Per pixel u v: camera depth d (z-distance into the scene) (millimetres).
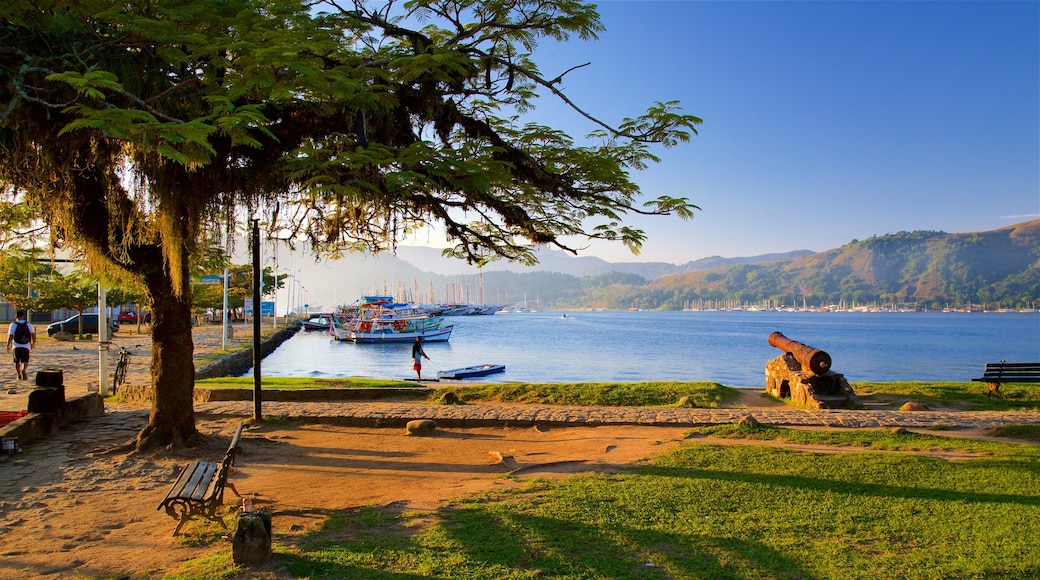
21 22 5570
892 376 42094
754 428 11250
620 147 8375
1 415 10766
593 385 16688
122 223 8539
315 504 7102
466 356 58094
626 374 43062
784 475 7984
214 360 30062
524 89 8562
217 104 5770
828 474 8023
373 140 7820
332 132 8023
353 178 6441
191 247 8836
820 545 5543
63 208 8250
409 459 9547
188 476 6266
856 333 110688
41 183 7566
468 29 7879
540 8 7520
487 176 6781
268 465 9125
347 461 9398
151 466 8680
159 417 9609
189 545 5773
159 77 6918
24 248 10680
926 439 10469
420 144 6422
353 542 5637
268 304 114625
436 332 76438
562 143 8227
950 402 15852
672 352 64250
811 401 15297
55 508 6957
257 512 5348
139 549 5688
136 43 5930
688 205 8258
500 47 8555
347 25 7789
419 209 8531
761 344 78688
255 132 7621
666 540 5664
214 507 6102
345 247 9711
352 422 12367
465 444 10703
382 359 53000
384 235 8305
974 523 6090
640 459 9164
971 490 7277
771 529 5957
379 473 8680
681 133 7863
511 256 10383
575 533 5828
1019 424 11875
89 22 5914
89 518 6621
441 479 8328
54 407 11031
